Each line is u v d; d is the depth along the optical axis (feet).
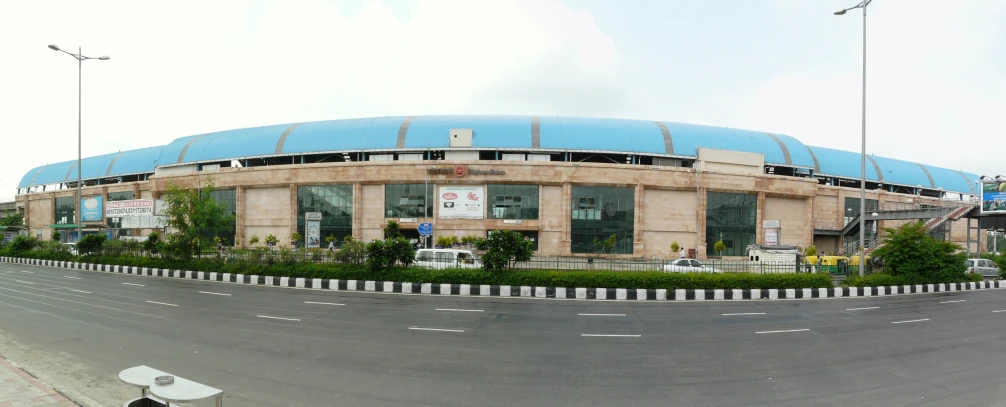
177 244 78.18
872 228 140.15
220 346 30.71
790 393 23.13
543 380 24.72
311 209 135.03
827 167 160.25
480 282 59.16
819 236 150.61
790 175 152.05
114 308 44.62
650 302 53.98
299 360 27.73
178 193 81.35
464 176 128.88
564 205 128.77
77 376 23.81
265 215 139.64
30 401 19.29
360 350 30.22
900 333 37.70
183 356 28.14
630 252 130.11
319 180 134.21
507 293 57.52
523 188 130.41
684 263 78.84
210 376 24.47
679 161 141.18
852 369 27.35
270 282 66.23
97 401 20.36
